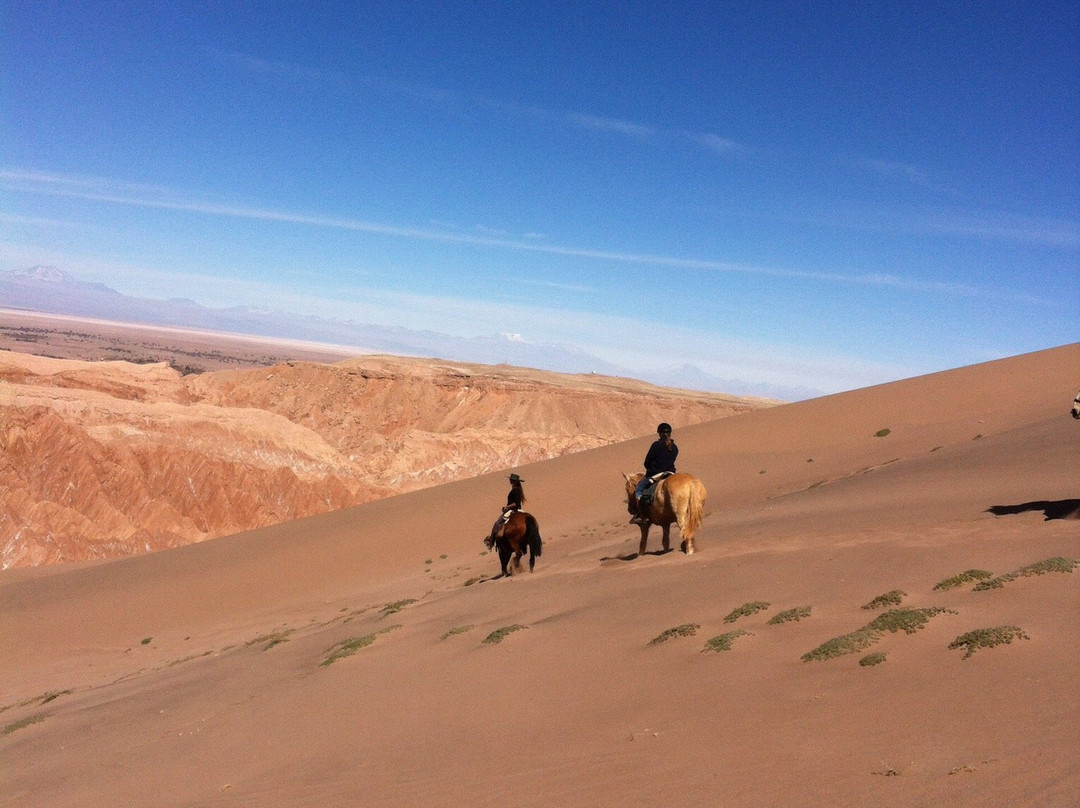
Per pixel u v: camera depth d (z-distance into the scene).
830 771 6.90
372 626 21.70
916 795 6.08
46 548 109.75
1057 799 5.50
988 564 13.12
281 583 49.94
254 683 18.06
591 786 7.78
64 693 29.69
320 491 139.62
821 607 12.39
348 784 9.70
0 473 116.38
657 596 15.71
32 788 13.59
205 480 132.62
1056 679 7.86
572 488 55.62
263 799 9.94
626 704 10.23
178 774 12.10
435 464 161.00
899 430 46.69
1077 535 14.05
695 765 7.71
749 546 19.67
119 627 47.28
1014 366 54.09
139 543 116.56
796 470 43.09
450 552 48.12
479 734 10.45
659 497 20.47
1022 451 27.92
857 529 19.53
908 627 10.27
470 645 15.44
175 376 191.00
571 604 17.23
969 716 7.44
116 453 128.88
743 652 11.05
